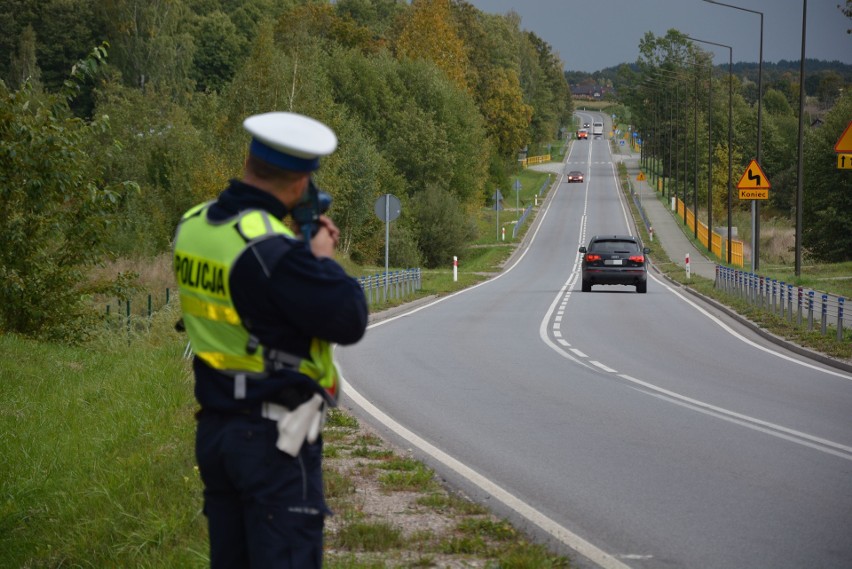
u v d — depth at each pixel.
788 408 20.16
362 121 129.88
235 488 5.23
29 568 9.94
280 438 5.05
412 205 115.62
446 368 26.44
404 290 59.06
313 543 5.16
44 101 28.94
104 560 9.59
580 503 12.30
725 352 31.05
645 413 19.34
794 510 11.97
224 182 82.75
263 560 5.03
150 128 109.94
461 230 115.31
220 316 5.12
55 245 31.70
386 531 9.95
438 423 18.09
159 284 52.47
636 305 52.12
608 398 21.30
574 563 9.59
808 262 126.19
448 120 135.75
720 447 15.98
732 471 14.18
